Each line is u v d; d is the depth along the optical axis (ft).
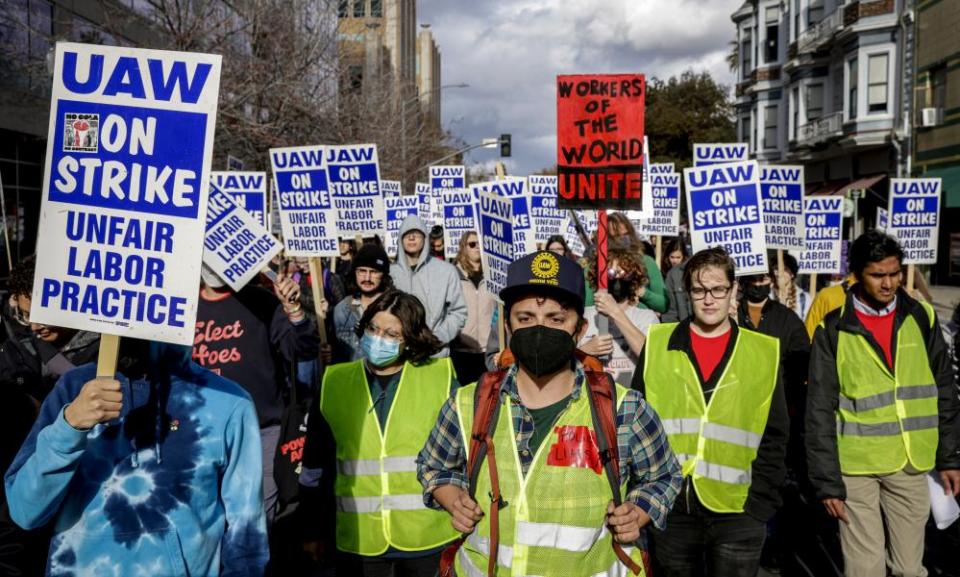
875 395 14.32
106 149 8.55
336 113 78.07
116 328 8.47
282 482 14.83
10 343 14.21
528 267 8.86
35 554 10.77
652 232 38.70
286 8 67.72
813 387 14.53
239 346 15.71
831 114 107.04
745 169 21.27
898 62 93.56
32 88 62.28
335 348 21.45
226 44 60.54
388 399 12.69
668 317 27.94
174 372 8.98
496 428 8.66
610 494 8.45
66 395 8.74
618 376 17.72
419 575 12.46
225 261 15.75
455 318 24.90
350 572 12.71
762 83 131.54
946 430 14.74
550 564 8.27
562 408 8.61
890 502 14.60
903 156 93.09
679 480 9.10
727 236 21.53
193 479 8.73
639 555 8.93
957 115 82.38
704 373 13.12
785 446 12.67
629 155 15.39
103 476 8.61
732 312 18.80
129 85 8.53
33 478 8.06
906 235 27.27
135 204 8.53
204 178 8.45
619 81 15.40
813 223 30.07
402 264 25.13
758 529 12.72
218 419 8.90
